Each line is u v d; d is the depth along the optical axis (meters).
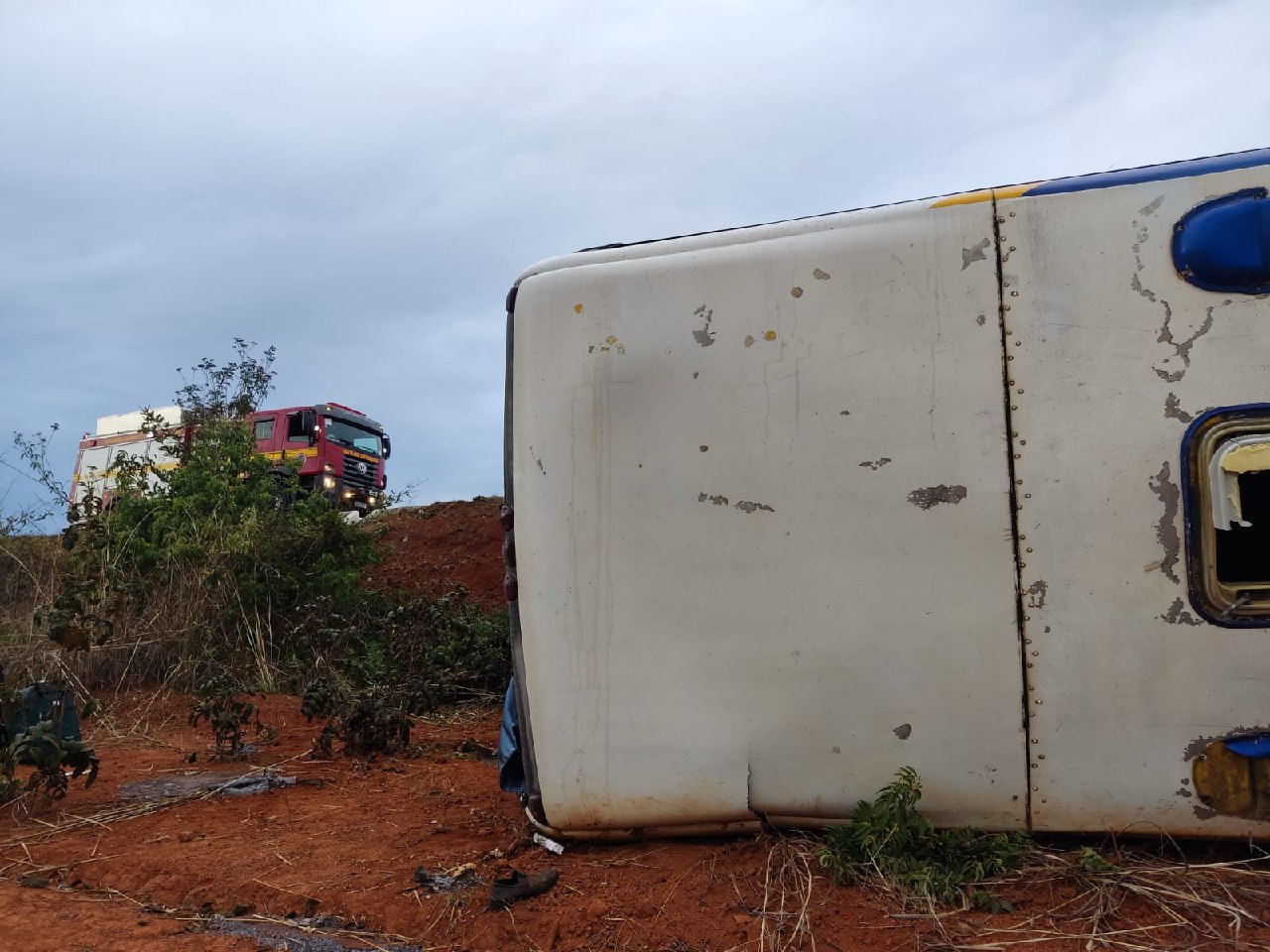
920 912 2.65
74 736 4.96
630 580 3.19
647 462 3.21
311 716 5.94
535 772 3.35
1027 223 3.00
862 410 3.05
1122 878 2.73
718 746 3.10
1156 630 2.84
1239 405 2.80
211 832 3.92
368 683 7.33
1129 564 2.86
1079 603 2.88
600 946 2.64
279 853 3.60
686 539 3.16
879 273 3.09
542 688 3.25
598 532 3.23
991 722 2.92
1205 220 2.86
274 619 8.44
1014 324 2.97
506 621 8.59
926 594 2.97
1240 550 2.95
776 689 3.07
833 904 2.72
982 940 2.50
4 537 8.01
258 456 10.12
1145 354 2.88
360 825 3.99
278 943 2.77
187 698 7.10
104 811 4.30
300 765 5.36
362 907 3.01
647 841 3.28
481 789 4.68
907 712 2.97
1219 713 2.80
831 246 3.14
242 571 8.44
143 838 3.86
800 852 3.01
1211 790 2.80
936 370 3.01
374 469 23.38
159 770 5.20
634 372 3.25
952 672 2.95
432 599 10.02
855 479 3.04
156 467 9.51
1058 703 2.89
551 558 3.26
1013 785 2.91
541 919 2.79
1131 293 2.91
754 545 3.10
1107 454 2.88
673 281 3.26
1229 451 2.78
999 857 2.82
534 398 3.33
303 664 7.92
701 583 3.14
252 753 5.68
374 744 5.61
